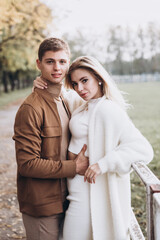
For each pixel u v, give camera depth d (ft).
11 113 56.13
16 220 12.30
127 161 6.00
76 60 6.58
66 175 6.41
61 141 6.99
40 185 6.51
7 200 14.39
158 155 21.20
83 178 6.56
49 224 6.68
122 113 6.36
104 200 6.51
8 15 20.92
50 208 6.55
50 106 6.64
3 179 17.61
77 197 6.59
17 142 6.38
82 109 6.98
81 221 6.54
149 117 41.78
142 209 12.86
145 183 4.82
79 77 6.52
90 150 6.40
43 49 6.55
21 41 43.42
